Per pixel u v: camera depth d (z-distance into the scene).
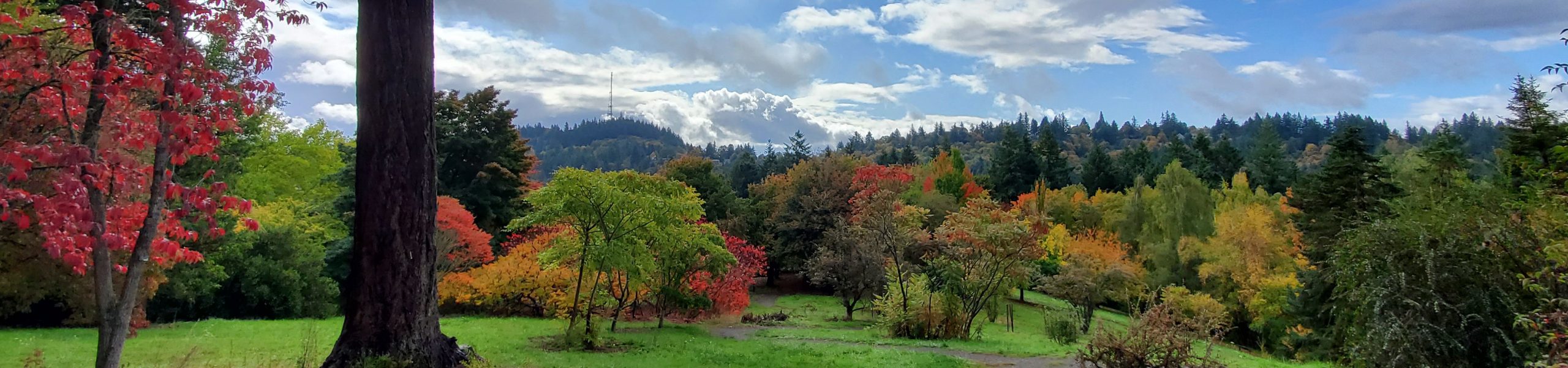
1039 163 78.75
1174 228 42.59
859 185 46.06
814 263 34.09
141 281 16.45
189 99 5.34
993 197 69.56
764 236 47.94
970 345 19.59
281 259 26.75
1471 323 12.58
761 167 87.94
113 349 5.78
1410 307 13.13
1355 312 15.08
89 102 5.75
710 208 48.69
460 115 41.00
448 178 40.34
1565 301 7.03
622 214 17.50
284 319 25.45
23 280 15.28
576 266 19.58
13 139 5.72
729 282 27.64
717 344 18.17
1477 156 81.88
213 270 22.52
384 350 8.20
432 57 8.58
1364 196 28.50
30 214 11.12
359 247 8.29
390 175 8.24
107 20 5.47
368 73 8.20
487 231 38.91
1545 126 17.27
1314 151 137.88
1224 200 48.66
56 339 16.05
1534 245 11.68
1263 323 33.53
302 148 36.03
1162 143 172.00
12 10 5.83
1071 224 55.81
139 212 6.29
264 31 6.09
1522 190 12.52
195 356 12.81
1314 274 27.09
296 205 32.31
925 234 23.59
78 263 5.48
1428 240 13.30
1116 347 11.18
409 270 8.34
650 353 15.91
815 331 23.77
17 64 5.57
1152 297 11.98
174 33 5.51
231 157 24.91
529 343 17.09
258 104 6.34
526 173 44.78
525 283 27.55
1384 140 141.88
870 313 33.66
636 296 22.38
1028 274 22.78
